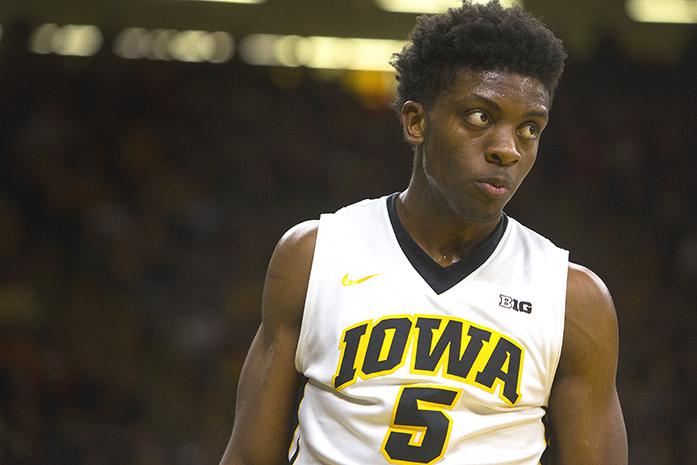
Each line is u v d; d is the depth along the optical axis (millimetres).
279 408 6348
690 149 34188
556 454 6289
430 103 6023
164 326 27328
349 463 5922
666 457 24703
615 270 31109
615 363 6312
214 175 32281
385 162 33562
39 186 29938
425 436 5863
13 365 25297
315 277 6168
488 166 5816
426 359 5938
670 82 35969
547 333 6070
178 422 25719
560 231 31859
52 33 36625
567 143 33938
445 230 6168
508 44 5812
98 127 32406
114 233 29078
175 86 34438
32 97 32750
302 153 33188
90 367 26250
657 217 32469
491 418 5945
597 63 36125
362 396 5930
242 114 34031
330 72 38969
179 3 37031
